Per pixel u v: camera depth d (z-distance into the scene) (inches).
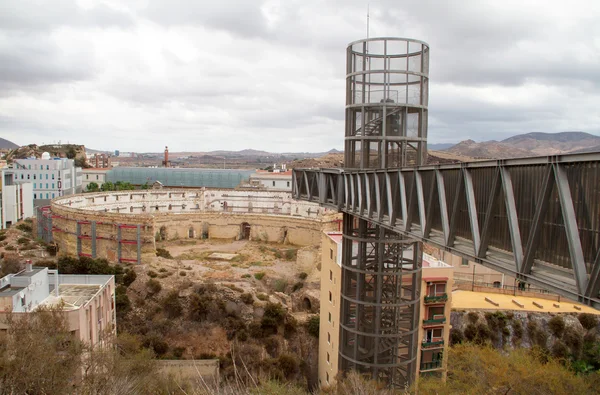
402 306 1279.5
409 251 1414.9
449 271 1859.0
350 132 1267.2
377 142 1220.5
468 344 1686.8
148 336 2370.8
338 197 1189.7
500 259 590.9
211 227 4018.2
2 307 1462.8
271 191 4439.0
